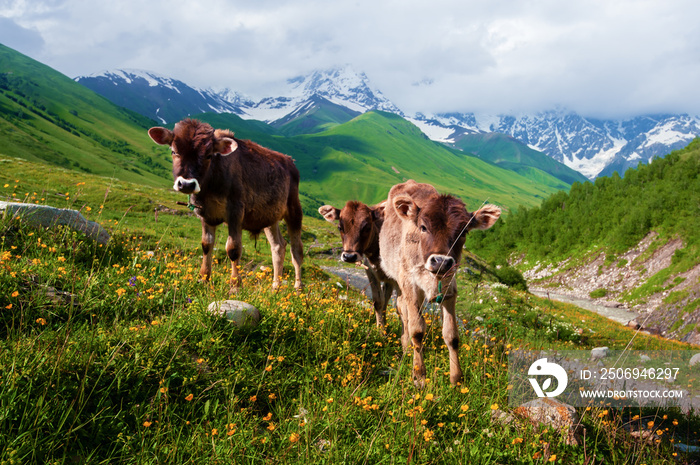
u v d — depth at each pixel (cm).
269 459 405
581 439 520
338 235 4931
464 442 461
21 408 379
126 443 387
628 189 11444
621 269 9419
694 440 660
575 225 11812
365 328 787
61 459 358
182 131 825
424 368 651
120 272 696
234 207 898
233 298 729
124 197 3931
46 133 19100
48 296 562
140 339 512
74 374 435
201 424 436
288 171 1125
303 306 770
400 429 461
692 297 6675
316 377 568
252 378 524
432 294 636
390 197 821
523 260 12512
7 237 729
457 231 611
